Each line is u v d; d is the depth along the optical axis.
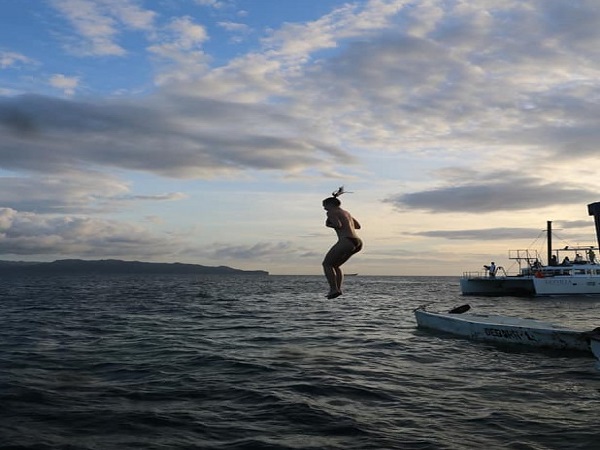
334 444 8.06
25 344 18.06
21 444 7.84
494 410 10.20
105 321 26.44
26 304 39.62
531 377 13.68
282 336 21.56
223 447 7.88
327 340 20.53
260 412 9.78
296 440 8.23
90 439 8.16
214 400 10.65
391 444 8.09
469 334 21.56
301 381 12.49
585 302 50.28
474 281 65.94
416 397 11.23
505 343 19.83
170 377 12.83
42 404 10.11
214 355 16.16
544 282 57.75
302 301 51.12
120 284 104.94
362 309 39.88
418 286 123.44
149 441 8.09
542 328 18.55
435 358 16.62
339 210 5.97
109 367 14.03
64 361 14.84
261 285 118.06
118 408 9.93
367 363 15.39
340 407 10.24
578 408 10.43
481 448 7.95
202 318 29.33
